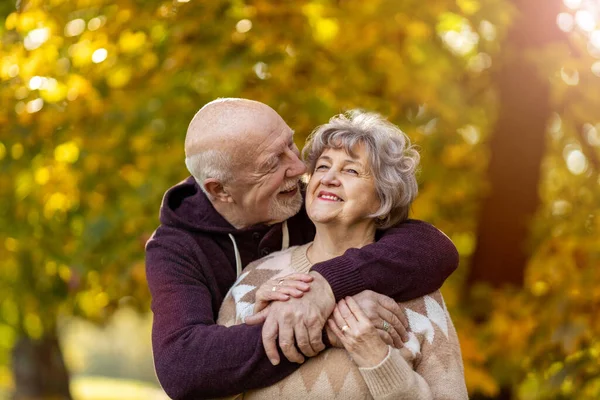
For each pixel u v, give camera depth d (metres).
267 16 4.87
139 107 5.15
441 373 2.31
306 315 2.23
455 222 6.53
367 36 5.27
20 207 5.77
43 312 6.79
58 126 5.12
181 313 2.40
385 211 2.40
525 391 5.39
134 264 5.07
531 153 5.59
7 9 5.19
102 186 5.41
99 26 4.90
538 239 5.66
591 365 4.24
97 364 34.25
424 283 2.37
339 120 2.47
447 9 5.25
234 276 2.64
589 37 5.70
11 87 4.90
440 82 5.64
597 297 4.52
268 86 4.88
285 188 2.54
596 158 6.04
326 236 2.47
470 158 6.30
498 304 5.13
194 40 4.77
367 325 2.21
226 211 2.60
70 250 5.66
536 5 5.37
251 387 2.30
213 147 2.47
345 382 2.28
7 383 12.93
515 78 5.49
